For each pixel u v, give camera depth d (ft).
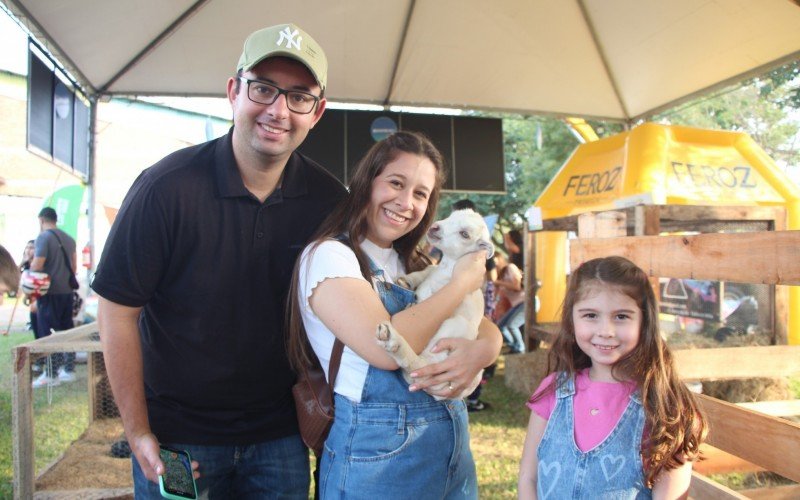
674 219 14.43
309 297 5.71
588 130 30.17
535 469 6.33
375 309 5.49
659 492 5.47
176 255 5.98
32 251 25.59
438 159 6.49
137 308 5.94
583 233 12.37
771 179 20.57
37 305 22.61
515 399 20.36
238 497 7.11
